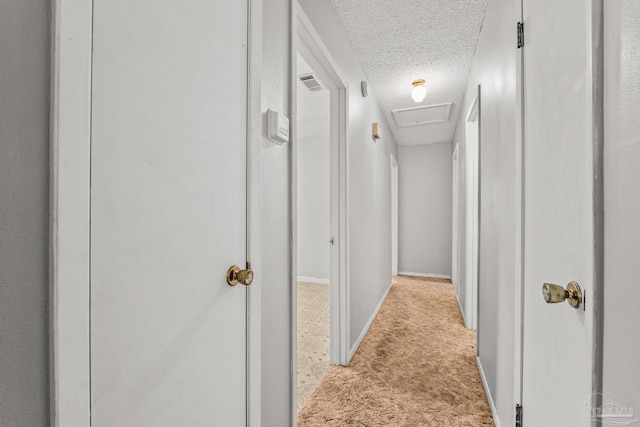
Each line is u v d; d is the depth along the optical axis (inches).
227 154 30.2
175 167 23.8
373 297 108.7
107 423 18.3
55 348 15.6
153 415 21.6
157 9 22.1
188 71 25.1
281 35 43.2
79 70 16.7
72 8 16.4
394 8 64.7
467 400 60.3
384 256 134.6
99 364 17.9
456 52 82.5
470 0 61.9
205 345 26.9
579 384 24.7
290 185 45.8
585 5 23.9
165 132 22.9
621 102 18.5
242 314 32.3
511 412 44.3
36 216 15.2
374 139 110.7
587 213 21.8
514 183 43.6
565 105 28.2
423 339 90.4
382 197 129.1
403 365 74.6
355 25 70.8
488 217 63.3
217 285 28.5
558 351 29.2
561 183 29.0
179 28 24.1
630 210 17.4
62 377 15.7
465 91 106.3
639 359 16.5
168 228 23.2
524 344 39.1
